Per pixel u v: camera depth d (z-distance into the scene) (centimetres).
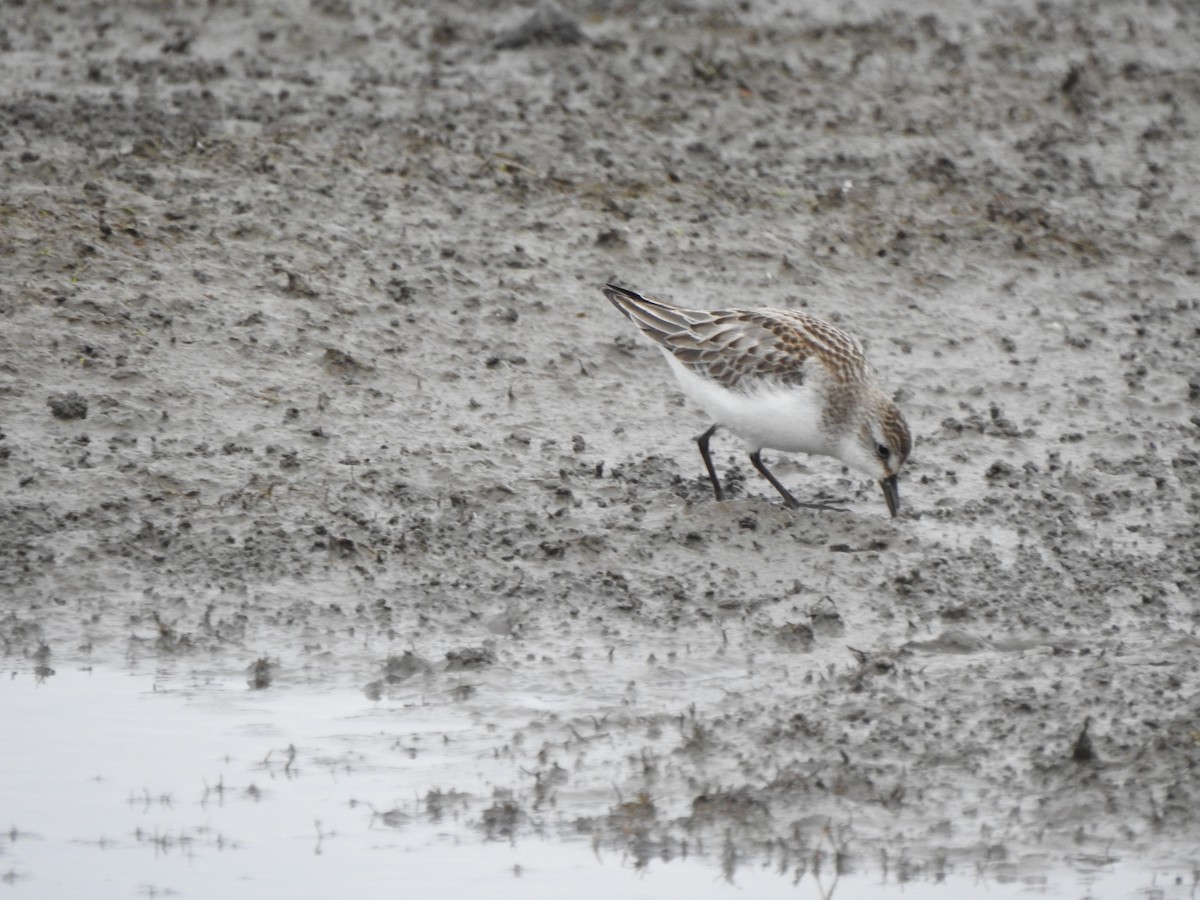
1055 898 873
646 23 2625
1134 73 2591
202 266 1623
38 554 1236
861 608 1218
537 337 1614
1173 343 1750
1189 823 935
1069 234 1962
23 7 2455
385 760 1020
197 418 1416
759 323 1327
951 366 1666
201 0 2517
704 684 1103
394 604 1207
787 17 2714
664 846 927
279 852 927
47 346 1463
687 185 1966
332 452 1398
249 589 1218
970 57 2617
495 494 1360
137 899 884
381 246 1720
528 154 1983
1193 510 1414
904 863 907
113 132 1906
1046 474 1468
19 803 973
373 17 2544
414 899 881
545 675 1116
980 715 1045
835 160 2108
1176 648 1151
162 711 1071
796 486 1434
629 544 1297
